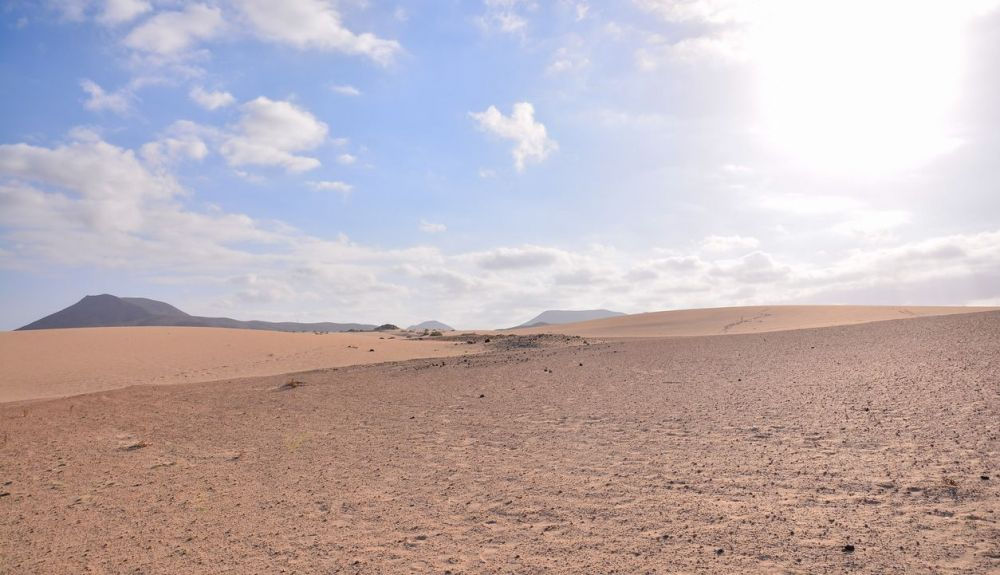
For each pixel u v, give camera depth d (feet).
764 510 23.72
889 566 18.03
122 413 58.70
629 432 40.09
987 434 31.30
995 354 55.31
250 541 23.81
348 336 171.22
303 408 59.52
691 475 29.22
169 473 35.99
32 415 58.18
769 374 60.18
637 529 22.76
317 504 28.32
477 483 30.45
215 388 78.54
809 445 32.96
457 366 91.81
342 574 20.15
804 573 18.04
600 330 228.63
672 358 81.15
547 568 19.75
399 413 54.13
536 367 83.10
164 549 23.36
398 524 24.99
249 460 38.58
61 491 32.58
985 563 17.65
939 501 22.97
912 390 44.73
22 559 22.82
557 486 28.99
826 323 180.65
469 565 20.38
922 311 202.80
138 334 134.92
